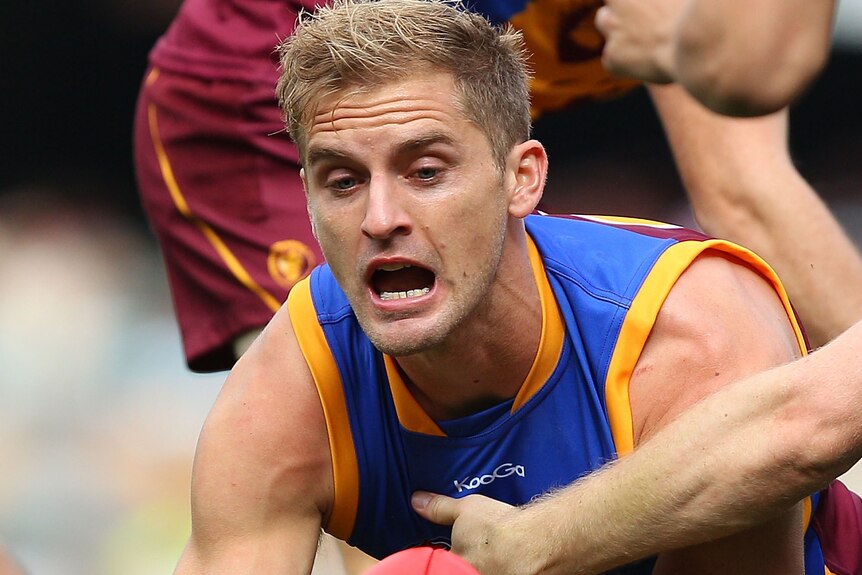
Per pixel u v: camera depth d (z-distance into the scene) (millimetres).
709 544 8891
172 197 13750
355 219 8336
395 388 9188
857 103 30344
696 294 8961
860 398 7785
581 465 9133
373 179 8250
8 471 23047
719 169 12312
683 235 9406
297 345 9375
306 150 8469
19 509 22312
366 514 9594
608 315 8906
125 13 31234
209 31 13539
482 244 8461
